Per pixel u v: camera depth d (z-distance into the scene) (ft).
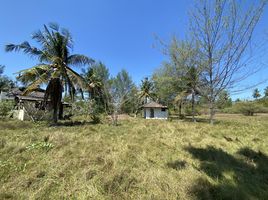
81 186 11.57
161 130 31.37
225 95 34.53
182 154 18.07
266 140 24.25
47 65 44.60
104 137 25.67
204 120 71.82
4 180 12.34
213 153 18.24
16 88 82.53
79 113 71.20
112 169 13.61
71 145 20.06
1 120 47.16
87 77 85.97
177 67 40.78
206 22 29.53
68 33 45.19
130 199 10.55
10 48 42.06
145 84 120.37
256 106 133.08
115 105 62.08
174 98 87.81
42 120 51.16
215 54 30.73
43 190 11.19
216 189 11.52
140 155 17.10
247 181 12.84
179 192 10.91
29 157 16.31
